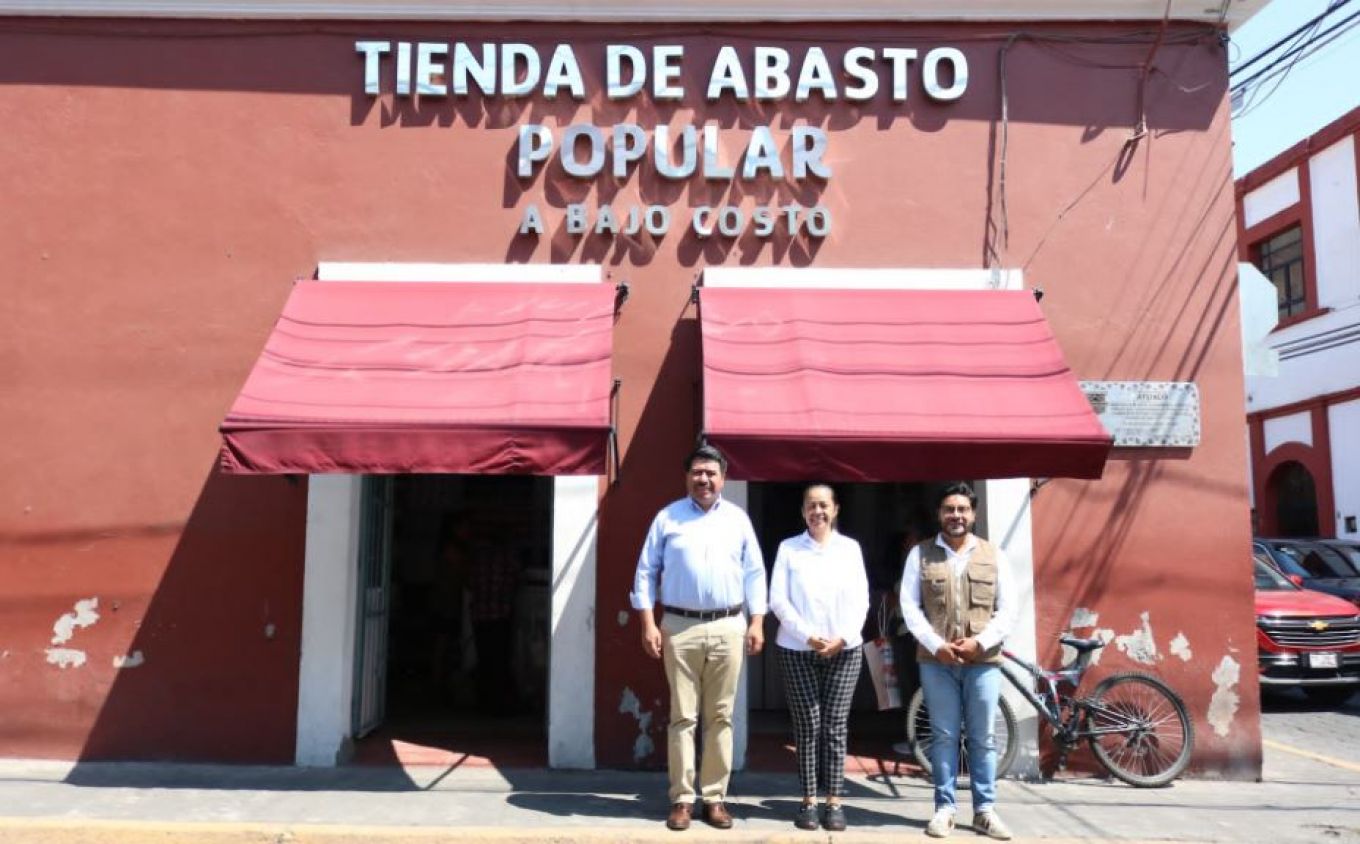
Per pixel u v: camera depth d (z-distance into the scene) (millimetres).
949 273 7520
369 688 7715
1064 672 7023
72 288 7438
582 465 5984
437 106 7652
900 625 7727
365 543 7590
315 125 7613
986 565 5859
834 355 6680
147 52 7641
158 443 7324
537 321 6926
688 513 5996
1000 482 7297
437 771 6969
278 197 7547
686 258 7559
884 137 7695
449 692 9336
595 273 7492
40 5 7594
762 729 8055
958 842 5617
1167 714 7047
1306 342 17984
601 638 7164
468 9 7656
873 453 6098
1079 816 6168
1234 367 7492
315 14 7660
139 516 7266
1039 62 7766
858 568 5973
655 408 7387
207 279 7465
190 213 7516
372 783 6656
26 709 7117
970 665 5809
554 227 7574
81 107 7586
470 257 7531
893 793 6676
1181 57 7762
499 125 7656
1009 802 6465
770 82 7723
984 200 7645
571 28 7750
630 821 5914
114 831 5645
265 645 7172
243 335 7422
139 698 7129
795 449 6078
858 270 7531
